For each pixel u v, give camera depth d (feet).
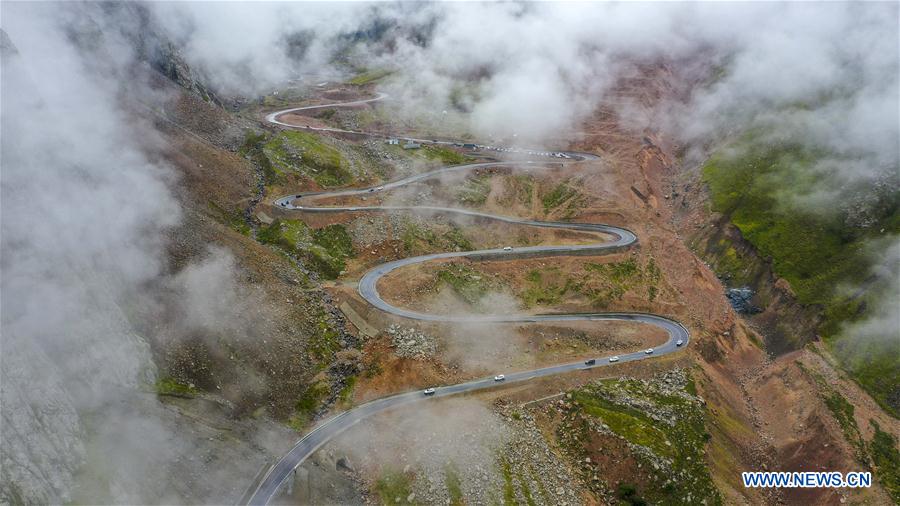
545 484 294.25
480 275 456.86
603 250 506.07
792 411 406.00
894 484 349.41
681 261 523.70
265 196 507.71
